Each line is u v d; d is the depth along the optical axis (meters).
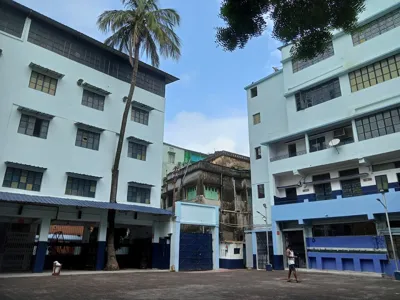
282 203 23.75
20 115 18.42
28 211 17.14
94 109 21.94
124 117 21.36
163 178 35.75
